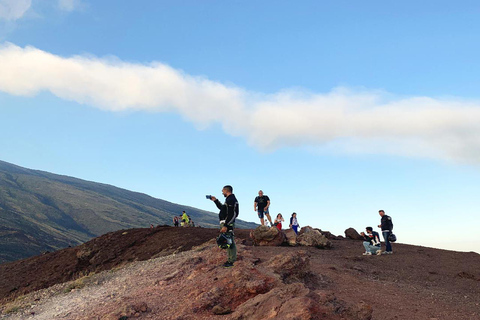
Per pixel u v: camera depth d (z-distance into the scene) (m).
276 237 18.11
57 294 13.80
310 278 10.42
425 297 10.16
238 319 7.03
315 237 19.22
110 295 11.08
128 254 24.19
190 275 10.37
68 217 199.62
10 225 140.25
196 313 7.86
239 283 8.59
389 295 9.96
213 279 9.27
